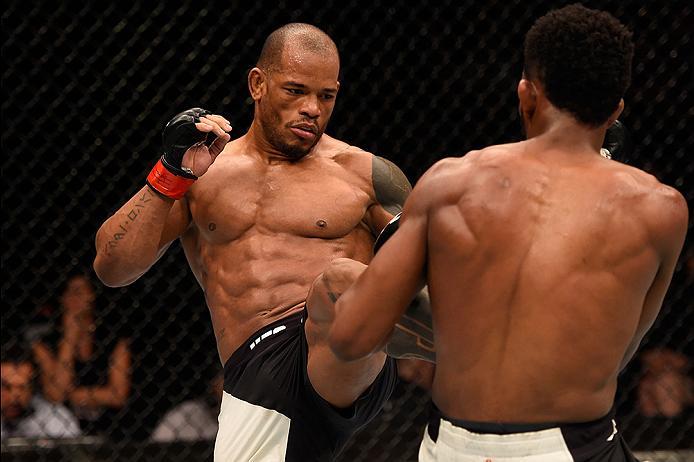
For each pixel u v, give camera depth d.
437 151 6.59
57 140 6.61
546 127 2.56
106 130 5.86
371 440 5.82
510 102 6.60
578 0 6.52
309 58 3.53
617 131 3.42
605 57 2.50
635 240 2.44
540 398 2.43
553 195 2.47
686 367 6.41
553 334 2.42
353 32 5.93
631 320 2.46
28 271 6.80
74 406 6.13
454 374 2.51
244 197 3.59
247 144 3.72
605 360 2.44
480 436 2.45
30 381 6.02
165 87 5.86
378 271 2.52
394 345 2.99
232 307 3.57
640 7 6.55
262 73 3.63
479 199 2.47
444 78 6.64
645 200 2.47
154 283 6.16
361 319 2.52
